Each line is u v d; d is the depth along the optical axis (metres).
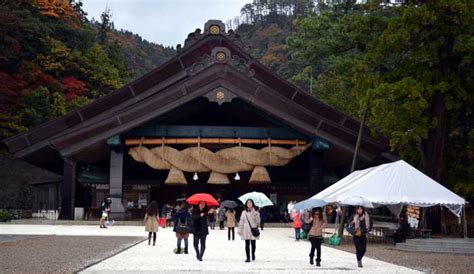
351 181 28.56
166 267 16.70
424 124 33.59
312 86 81.12
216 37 48.59
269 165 46.34
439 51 34.31
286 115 45.06
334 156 48.44
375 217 42.56
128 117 44.22
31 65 75.56
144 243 26.62
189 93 44.50
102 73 86.50
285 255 21.53
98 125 44.03
